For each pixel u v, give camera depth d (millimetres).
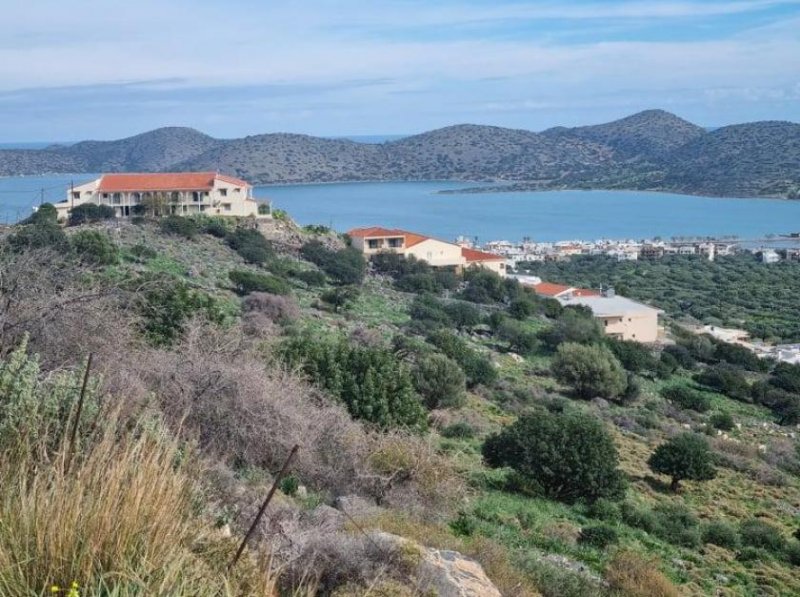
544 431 20172
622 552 12617
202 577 3670
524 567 9328
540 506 17844
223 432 10172
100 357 9227
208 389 10258
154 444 4926
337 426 11469
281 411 10641
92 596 3232
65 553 3463
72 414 5691
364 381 16672
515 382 39812
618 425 35500
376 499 11062
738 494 25656
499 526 13180
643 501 21844
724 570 16094
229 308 36031
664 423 37688
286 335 30781
